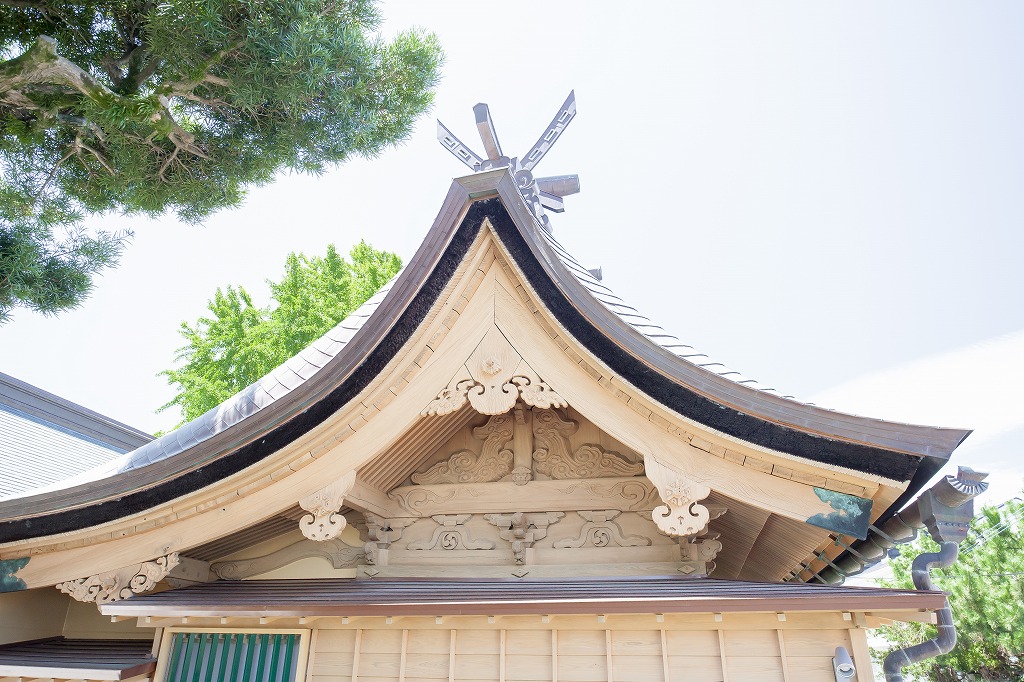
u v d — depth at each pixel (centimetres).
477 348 501
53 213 830
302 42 614
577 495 542
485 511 555
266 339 2247
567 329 479
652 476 445
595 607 394
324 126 779
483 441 589
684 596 394
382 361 494
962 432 374
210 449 498
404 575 546
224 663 487
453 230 505
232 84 641
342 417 491
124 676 474
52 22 704
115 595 500
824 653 407
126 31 709
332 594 468
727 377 429
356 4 697
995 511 1592
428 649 462
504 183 496
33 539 514
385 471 552
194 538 503
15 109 687
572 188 887
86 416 1388
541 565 523
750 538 600
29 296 742
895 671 396
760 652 415
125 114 599
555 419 575
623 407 467
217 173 811
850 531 406
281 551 586
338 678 467
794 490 423
